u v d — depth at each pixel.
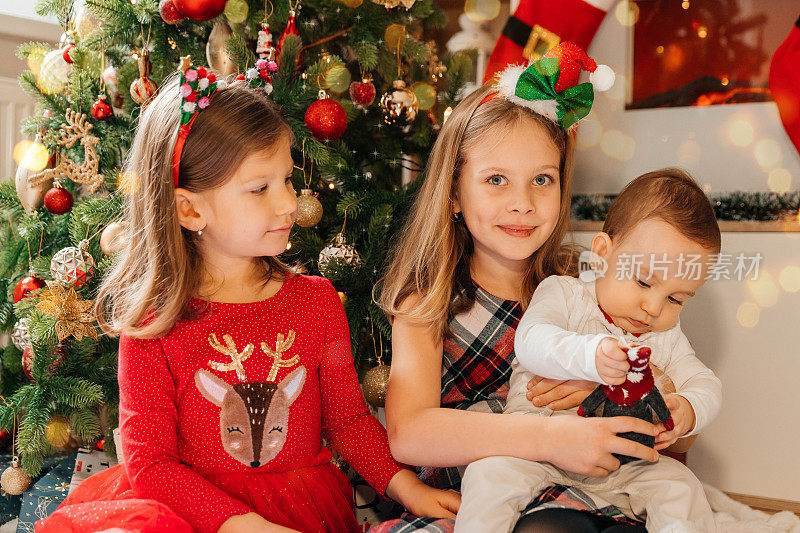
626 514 0.95
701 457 1.77
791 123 1.57
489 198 1.11
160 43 1.49
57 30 2.05
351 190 1.53
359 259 1.45
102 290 1.15
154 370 1.02
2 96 1.91
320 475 1.10
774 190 1.64
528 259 1.24
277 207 1.05
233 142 1.01
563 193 1.22
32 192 1.48
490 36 1.97
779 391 1.67
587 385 1.02
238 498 1.01
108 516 0.93
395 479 1.11
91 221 1.49
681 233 1.00
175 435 1.03
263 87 1.16
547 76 1.09
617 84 1.73
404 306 1.17
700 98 1.68
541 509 0.90
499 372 1.19
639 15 1.70
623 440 0.92
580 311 1.07
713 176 1.68
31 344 1.45
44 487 1.44
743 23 1.62
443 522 0.98
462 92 1.67
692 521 0.90
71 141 1.46
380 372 1.44
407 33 1.70
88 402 1.46
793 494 1.69
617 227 1.05
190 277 1.06
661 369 1.08
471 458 1.00
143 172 1.08
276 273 1.15
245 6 1.38
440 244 1.18
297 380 1.09
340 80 1.43
